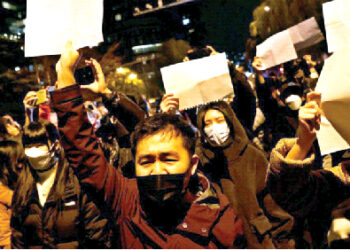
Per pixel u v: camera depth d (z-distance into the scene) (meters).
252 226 2.13
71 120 1.24
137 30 34.78
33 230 2.03
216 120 2.26
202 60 2.39
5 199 2.66
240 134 2.26
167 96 2.41
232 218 1.32
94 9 1.39
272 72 3.13
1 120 3.73
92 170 1.27
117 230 1.32
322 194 1.22
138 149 1.29
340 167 1.32
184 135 1.29
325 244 1.32
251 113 2.89
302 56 3.12
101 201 1.29
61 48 1.41
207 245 1.23
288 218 2.14
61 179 2.01
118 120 2.40
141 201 1.28
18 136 2.78
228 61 2.75
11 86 9.50
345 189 1.25
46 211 2.00
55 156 2.18
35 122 2.21
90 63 2.00
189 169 1.29
